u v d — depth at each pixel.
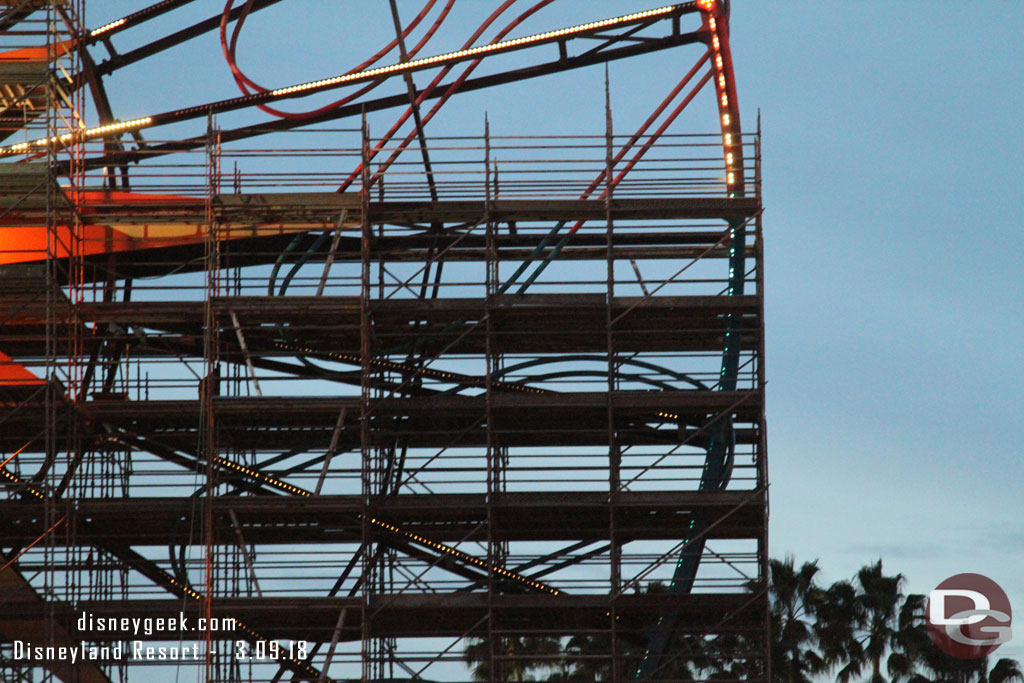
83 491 89.06
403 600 83.88
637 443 94.62
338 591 90.38
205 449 90.69
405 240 95.94
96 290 92.12
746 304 86.94
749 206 88.69
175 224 92.19
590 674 119.94
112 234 94.94
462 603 83.94
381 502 85.25
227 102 96.12
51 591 82.12
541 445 94.12
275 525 90.25
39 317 88.31
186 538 89.94
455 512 86.50
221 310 86.75
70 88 94.75
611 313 88.06
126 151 90.12
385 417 88.50
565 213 89.19
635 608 85.75
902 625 131.50
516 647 120.56
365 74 95.88
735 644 113.50
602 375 92.12
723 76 95.56
